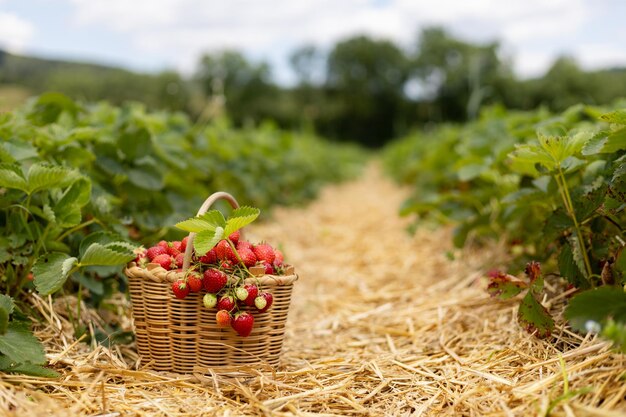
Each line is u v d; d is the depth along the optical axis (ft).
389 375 4.87
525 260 5.99
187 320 4.63
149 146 6.21
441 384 4.69
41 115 6.42
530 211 6.31
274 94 85.15
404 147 22.90
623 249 4.51
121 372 4.54
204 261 4.58
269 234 10.55
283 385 4.58
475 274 6.75
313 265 8.69
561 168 5.21
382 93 97.35
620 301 4.17
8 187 4.82
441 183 10.50
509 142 6.53
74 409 4.12
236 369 4.65
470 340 5.42
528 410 4.15
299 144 20.66
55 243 5.02
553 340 4.98
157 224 6.27
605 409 3.98
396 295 6.88
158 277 4.59
